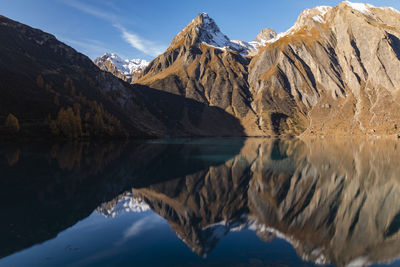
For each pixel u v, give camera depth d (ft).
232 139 650.02
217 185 132.26
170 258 56.90
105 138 459.73
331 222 81.51
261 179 146.51
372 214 88.69
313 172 167.32
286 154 271.90
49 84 501.15
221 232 72.90
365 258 57.93
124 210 91.66
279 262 55.67
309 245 64.75
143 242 65.62
